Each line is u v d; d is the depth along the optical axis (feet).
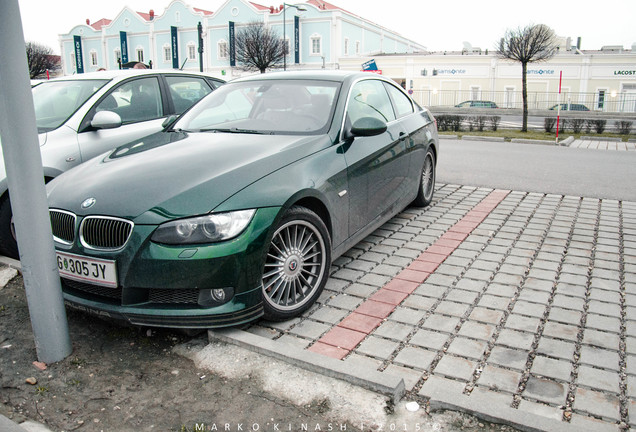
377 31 202.80
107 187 10.46
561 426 7.34
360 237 13.91
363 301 11.93
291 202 10.48
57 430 7.91
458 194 22.88
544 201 21.61
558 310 11.35
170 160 11.27
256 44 134.41
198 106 15.40
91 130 16.79
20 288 13.23
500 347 9.86
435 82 153.79
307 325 10.83
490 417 7.64
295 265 10.87
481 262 14.30
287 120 13.44
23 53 8.59
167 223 9.47
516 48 64.28
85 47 217.15
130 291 9.73
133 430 7.88
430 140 18.94
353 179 12.90
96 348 10.25
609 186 24.79
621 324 10.74
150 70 19.90
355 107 14.28
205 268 9.39
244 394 8.61
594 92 138.92
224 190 9.94
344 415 7.98
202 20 187.21
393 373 9.06
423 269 13.78
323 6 179.32
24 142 8.77
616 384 8.66
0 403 8.57
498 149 41.29
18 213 9.06
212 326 9.68
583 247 15.58
